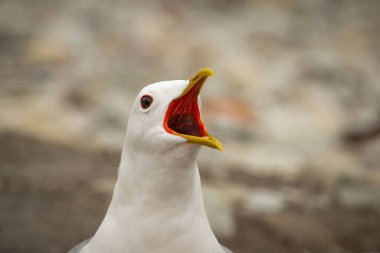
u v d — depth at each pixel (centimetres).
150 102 389
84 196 884
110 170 1031
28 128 1245
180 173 387
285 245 812
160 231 398
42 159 1067
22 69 1554
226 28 1902
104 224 417
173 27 1845
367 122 1363
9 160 1045
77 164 1050
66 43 1702
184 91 385
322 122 1432
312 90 1584
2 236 734
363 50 1811
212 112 1415
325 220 918
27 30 1786
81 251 445
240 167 1173
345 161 1241
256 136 1345
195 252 405
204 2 2036
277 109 1475
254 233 831
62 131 1260
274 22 1958
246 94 1530
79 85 1470
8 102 1373
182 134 378
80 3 1914
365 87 1605
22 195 877
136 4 1923
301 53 1778
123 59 1636
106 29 1784
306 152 1288
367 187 1088
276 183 1090
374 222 927
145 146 390
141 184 397
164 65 1639
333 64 1698
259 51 1770
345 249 823
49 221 788
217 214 863
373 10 2066
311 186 1091
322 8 2069
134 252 401
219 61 1689
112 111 1348
